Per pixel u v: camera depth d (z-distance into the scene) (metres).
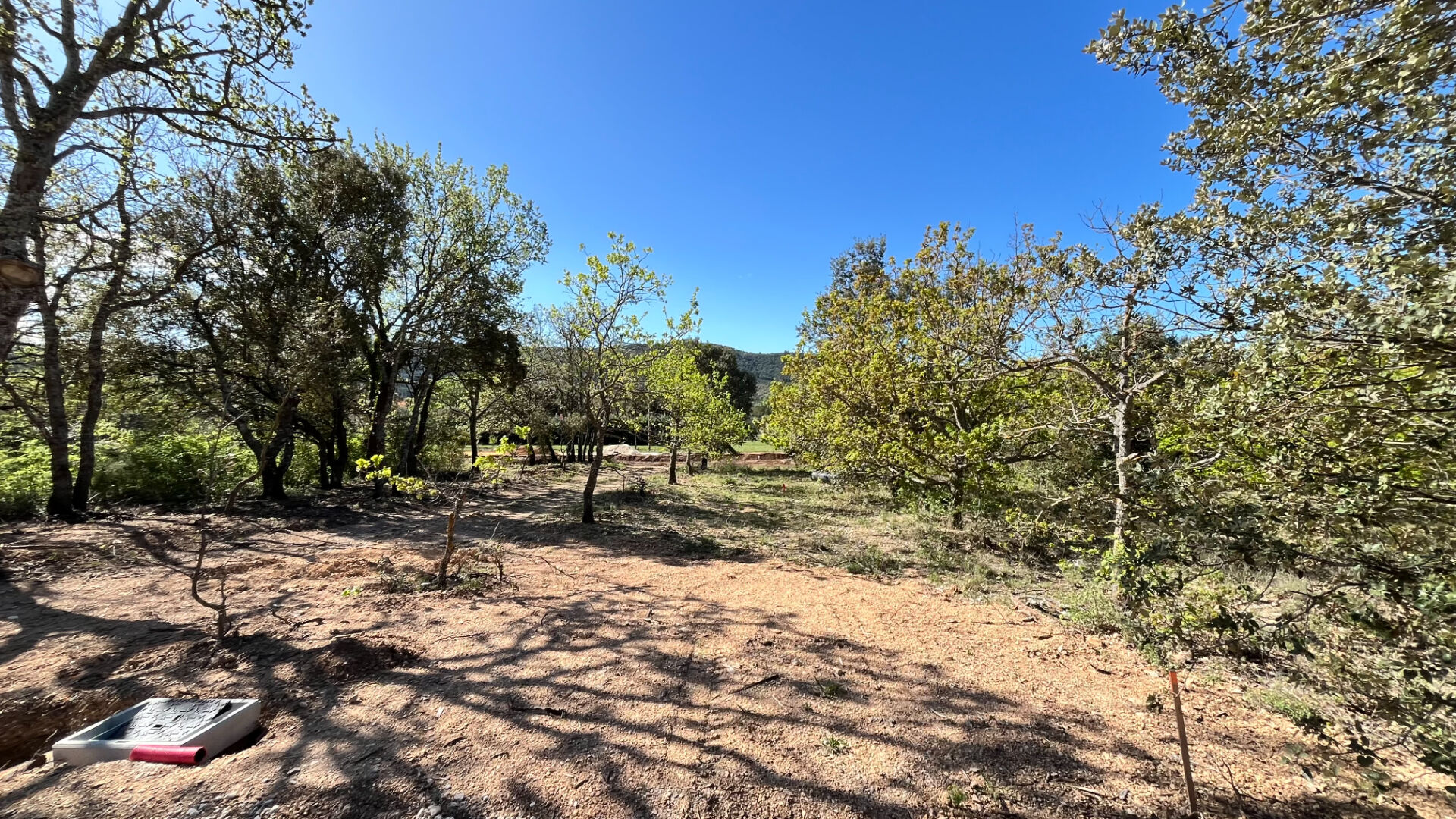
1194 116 2.20
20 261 3.83
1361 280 1.76
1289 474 2.11
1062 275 4.41
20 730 2.76
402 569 5.81
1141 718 2.90
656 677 3.40
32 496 8.14
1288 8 1.69
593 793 2.30
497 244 14.08
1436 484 1.75
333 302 10.32
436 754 2.55
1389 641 1.70
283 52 5.58
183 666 3.39
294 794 2.22
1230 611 2.25
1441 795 2.15
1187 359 2.92
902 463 7.04
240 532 7.63
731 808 2.23
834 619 4.47
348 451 14.62
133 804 2.12
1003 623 4.36
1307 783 2.31
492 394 20.84
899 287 8.24
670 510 10.27
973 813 2.21
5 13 4.66
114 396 9.88
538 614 4.53
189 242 8.79
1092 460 4.85
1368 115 1.67
